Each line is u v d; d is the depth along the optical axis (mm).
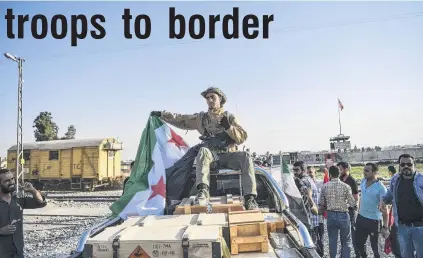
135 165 5570
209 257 2918
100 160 35000
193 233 3121
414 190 5766
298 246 3656
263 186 5621
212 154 5328
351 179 8484
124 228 3500
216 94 5613
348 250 7047
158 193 5145
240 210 4219
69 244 10875
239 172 5207
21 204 5488
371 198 7273
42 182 36188
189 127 5941
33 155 36344
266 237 3371
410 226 5824
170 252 2969
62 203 22734
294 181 7230
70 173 35188
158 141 5910
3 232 4898
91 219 16203
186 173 5648
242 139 5359
